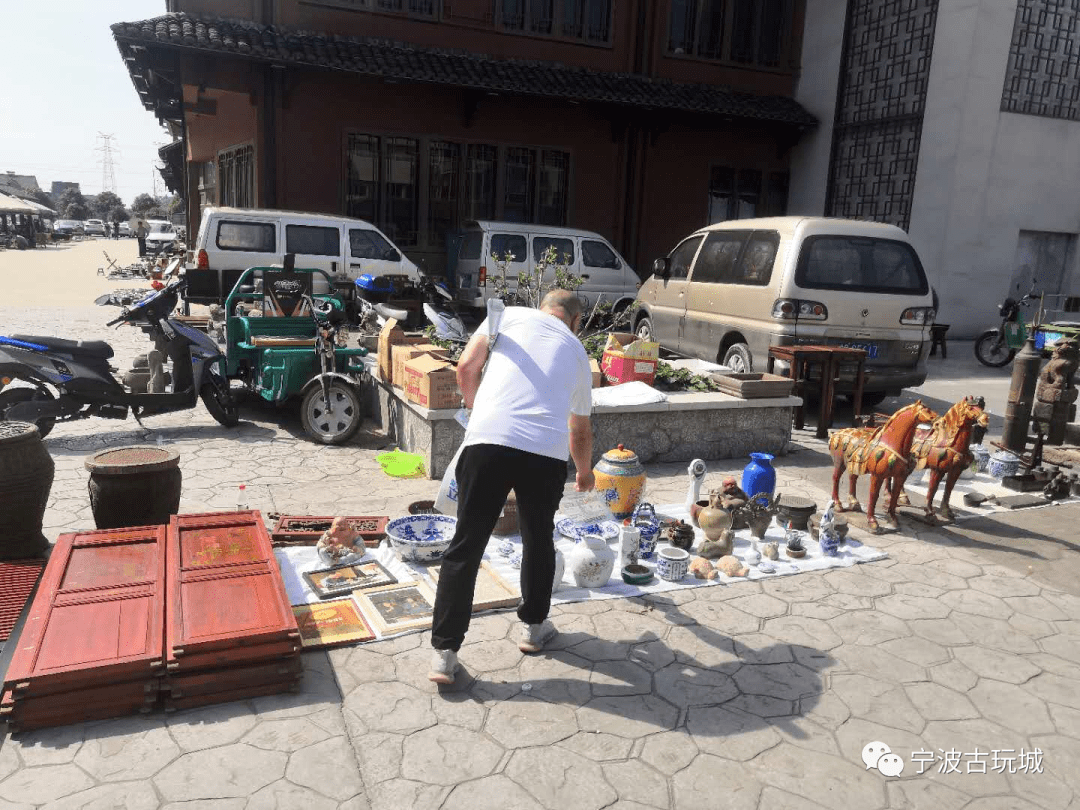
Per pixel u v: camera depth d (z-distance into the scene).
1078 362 6.63
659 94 15.90
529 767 2.59
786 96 17.84
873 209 15.90
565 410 3.09
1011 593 4.14
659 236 17.23
